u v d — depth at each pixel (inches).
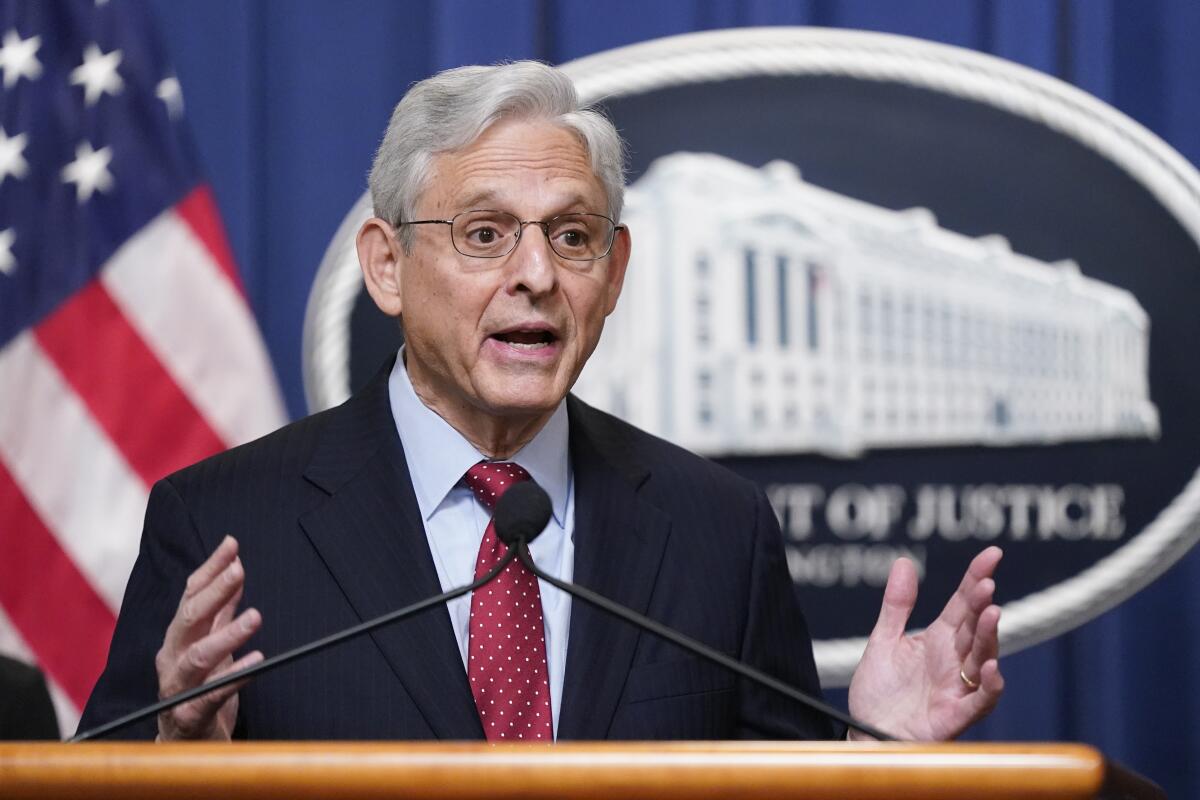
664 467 218.5
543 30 332.2
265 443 207.8
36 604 288.7
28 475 290.2
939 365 322.3
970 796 112.7
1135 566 317.7
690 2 331.9
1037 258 322.3
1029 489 320.5
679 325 321.4
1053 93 323.3
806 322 322.3
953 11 331.6
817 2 335.0
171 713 158.1
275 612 187.9
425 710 181.5
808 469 320.8
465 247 194.4
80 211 297.6
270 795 114.8
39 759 114.8
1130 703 327.3
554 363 194.2
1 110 296.8
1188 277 320.2
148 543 197.8
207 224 303.0
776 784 113.1
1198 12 333.7
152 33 306.3
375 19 330.3
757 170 323.6
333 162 327.9
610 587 197.6
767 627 209.0
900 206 323.3
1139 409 320.2
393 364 219.1
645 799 113.7
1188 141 332.5
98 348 295.4
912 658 182.5
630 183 323.0
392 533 194.4
